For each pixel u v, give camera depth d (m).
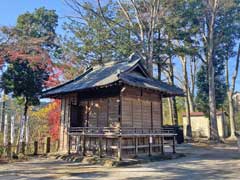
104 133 14.90
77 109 17.28
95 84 15.23
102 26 25.17
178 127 27.66
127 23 26.12
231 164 13.51
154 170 11.74
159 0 24.81
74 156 15.55
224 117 42.16
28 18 26.95
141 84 15.23
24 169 12.20
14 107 25.00
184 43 28.62
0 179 9.88
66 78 23.88
